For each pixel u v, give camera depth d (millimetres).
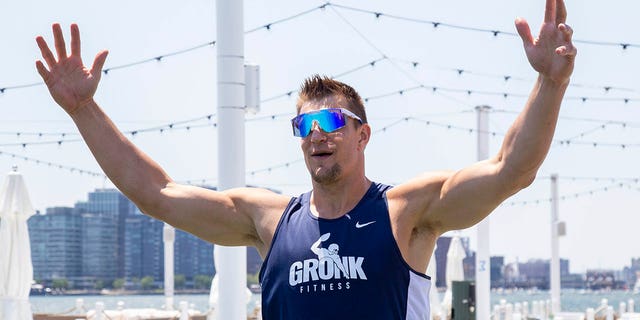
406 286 3279
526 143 3102
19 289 10508
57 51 3602
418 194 3355
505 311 16438
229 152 8367
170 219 3666
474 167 3271
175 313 13531
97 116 3650
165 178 3715
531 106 3105
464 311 15508
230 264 8602
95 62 3627
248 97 8562
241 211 3621
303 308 3262
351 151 3385
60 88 3596
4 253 10477
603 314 18328
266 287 3398
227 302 8578
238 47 8422
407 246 3342
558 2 3074
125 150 3656
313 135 3350
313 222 3361
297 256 3320
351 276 3229
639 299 56406
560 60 3043
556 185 23016
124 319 13141
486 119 15117
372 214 3324
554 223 22844
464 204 3270
